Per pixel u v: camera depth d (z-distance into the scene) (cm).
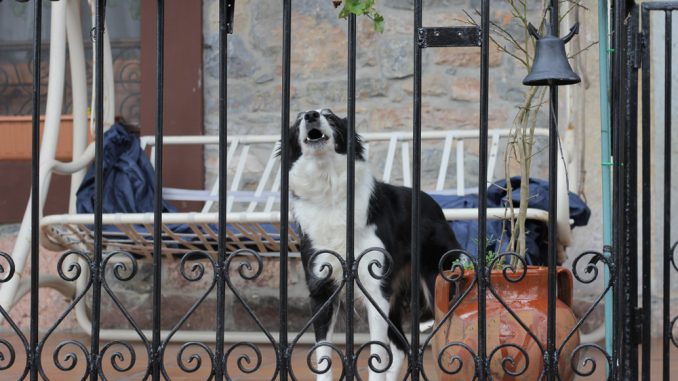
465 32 306
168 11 693
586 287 645
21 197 690
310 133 437
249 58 698
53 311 679
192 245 595
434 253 479
